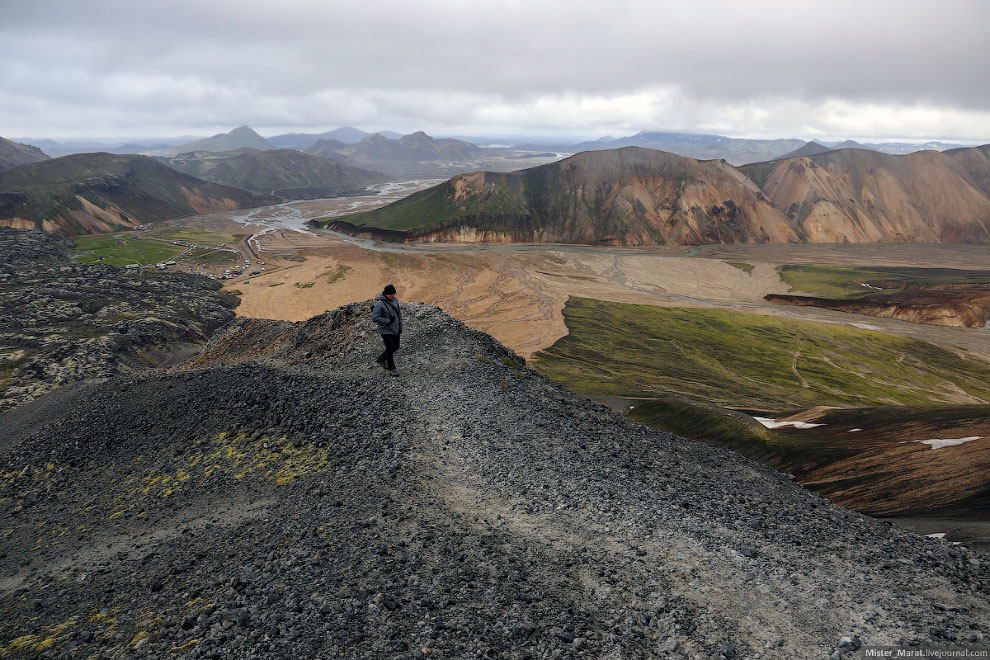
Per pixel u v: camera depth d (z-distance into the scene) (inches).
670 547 465.7
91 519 788.0
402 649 334.3
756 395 4670.3
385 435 740.7
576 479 597.9
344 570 432.5
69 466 999.0
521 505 550.0
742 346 6432.1
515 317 7204.7
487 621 363.9
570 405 890.1
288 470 728.3
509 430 727.1
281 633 358.0
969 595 394.0
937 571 436.1
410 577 417.7
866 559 455.5
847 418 2559.1
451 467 641.6
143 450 965.2
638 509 532.1
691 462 746.2
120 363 4626.0
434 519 521.7
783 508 588.4
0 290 6560.0
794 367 5812.0
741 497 605.6
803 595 395.2
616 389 4254.4
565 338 6289.4
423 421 767.1
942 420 2079.2
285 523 565.9
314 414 864.3
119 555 634.2
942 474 1455.5
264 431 871.7
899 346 6643.7
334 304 7544.3
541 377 1074.7
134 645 377.7
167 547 606.9
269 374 1103.0
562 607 384.2
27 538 783.7
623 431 822.5
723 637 347.9
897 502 1366.9
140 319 5708.7
